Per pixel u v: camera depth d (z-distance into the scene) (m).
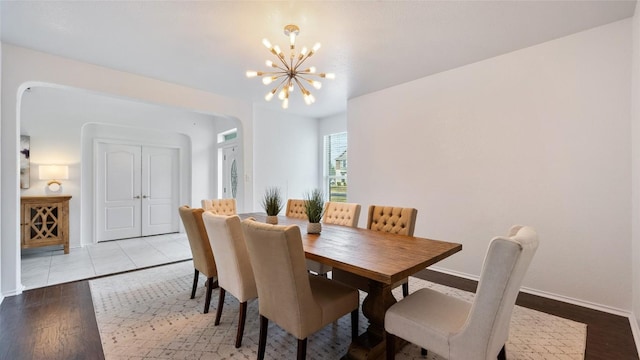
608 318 2.32
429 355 1.86
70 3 2.15
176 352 1.88
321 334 2.13
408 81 3.83
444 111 3.49
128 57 3.11
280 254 1.50
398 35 2.63
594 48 2.52
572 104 2.62
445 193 3.48
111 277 3.32
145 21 2.41
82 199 4.95
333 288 1.86
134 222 5.64
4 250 2.72
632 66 2.34
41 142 4.48
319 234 2.41
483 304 1.23
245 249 1.97
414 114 3.79
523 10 2.25
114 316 2.36
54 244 4.29
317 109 5.52
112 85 3.43
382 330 1.84
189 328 2.17
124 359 1.80
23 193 4.32
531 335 2.08
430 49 2.91
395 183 3.99
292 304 1.54
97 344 1.96
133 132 5.57
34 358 1.81
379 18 2.36
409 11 2.26
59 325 2.21
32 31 2.56
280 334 2.10
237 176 5.30
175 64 3.30
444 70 3.46
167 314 2.40
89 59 3.15
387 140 4.10
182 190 6.19
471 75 3.26
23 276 3.35
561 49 2.68
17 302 2.62
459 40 2.72
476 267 3.23
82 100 4.86
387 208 2.77
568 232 2.65
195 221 2.42
